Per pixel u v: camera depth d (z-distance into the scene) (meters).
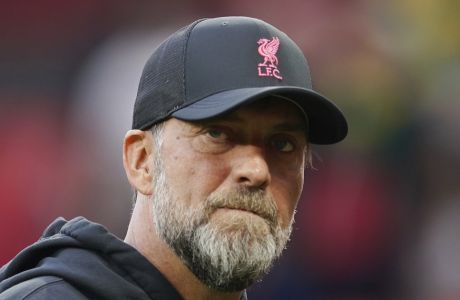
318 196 28.11
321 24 31.67
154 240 9.95
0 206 29.00
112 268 9.83
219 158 9.54
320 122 10.10
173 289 9.88
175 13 32.38
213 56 9.79
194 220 9.49
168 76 9.88
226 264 9.37
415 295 28.27
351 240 27.84
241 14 32.69
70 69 32.44
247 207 9.45
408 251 28.50
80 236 9.91
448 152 29.61
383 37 31.53
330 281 27.52
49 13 33.16
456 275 28.50
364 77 30.36
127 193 27.73
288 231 9.89
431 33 32.25
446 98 30.72
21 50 33.31
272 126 9.69
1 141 31.19
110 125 29.08
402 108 30.19
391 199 28.78
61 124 31.56
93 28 32.66
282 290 26.69
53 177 29.62
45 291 9.41
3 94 32.47
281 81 9.83
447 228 28.86
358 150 29.02
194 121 9.52
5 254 28.47
